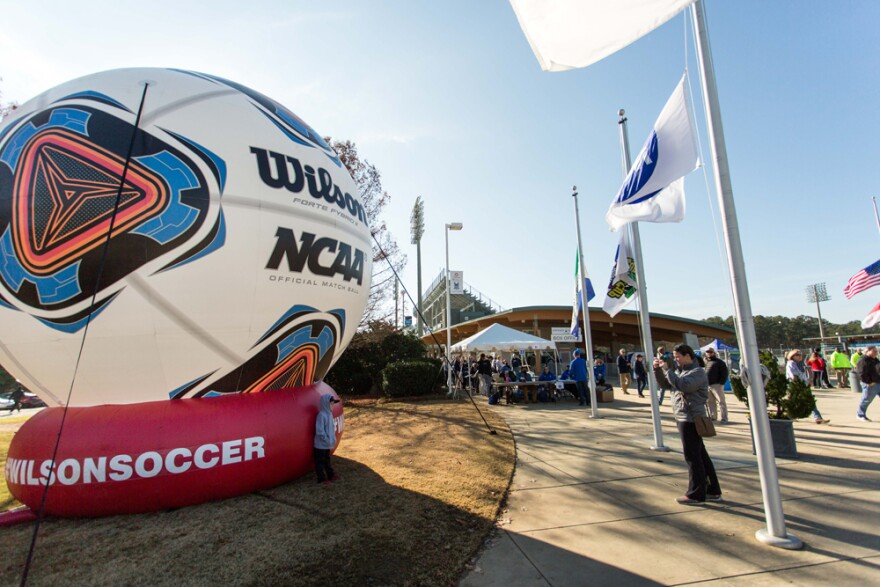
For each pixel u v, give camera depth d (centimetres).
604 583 332
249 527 431
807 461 645
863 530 407
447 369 1973
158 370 479
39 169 448
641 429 955
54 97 497
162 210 449
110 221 437
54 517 468
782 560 358
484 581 338
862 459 648
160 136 466
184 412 489
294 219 521
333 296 581
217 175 476
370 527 430
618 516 459
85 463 452
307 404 588
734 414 1136
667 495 520
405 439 866
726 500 497
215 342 489
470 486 555
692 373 489
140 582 338
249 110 536
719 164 433
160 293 453
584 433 912
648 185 607
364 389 1895
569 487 555
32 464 462
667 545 390
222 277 474
